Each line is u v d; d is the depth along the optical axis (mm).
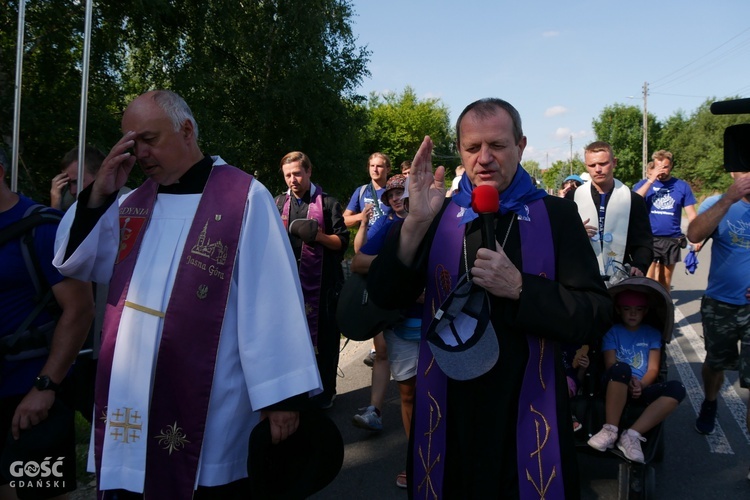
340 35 19344
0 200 2416
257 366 1940
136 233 2055
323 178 19734
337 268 4797
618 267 4309
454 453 1868
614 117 58250
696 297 9469
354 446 4219
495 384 1829
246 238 2010
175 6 14281
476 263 1755
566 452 1806
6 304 2395
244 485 2045
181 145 2068
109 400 1962
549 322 1735
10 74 10648
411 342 3373
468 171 1949
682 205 7570
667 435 4316
